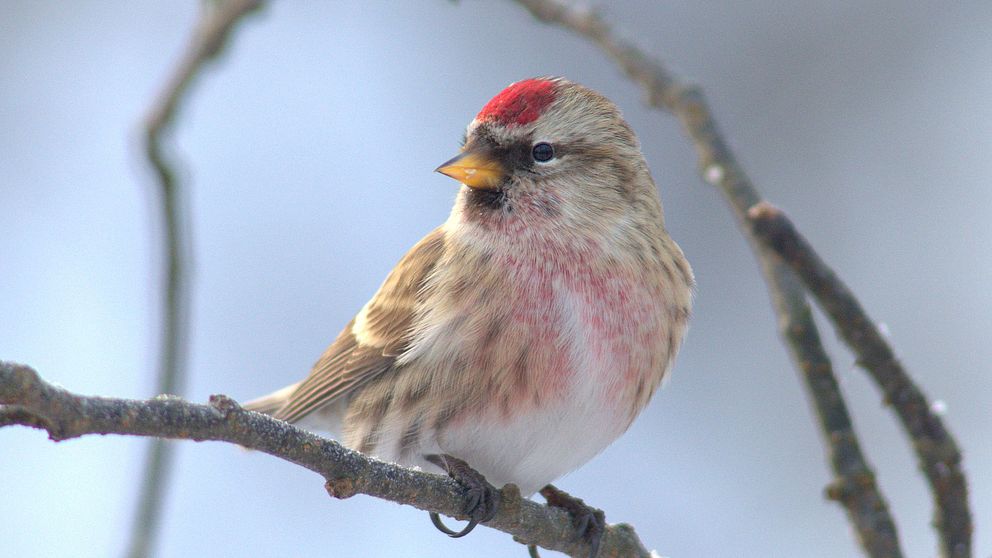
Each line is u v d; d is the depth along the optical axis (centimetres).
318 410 999
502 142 926
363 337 966
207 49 911
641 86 802
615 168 941
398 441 912
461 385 884
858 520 685
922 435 648
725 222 1452
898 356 641
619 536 901
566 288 889
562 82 960
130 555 837
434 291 913
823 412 708
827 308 628
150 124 906
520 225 910
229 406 582
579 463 919
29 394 504
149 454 855
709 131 772
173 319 905
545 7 847
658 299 915
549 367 877
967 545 652
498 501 820
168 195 907
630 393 901
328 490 652
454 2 938
